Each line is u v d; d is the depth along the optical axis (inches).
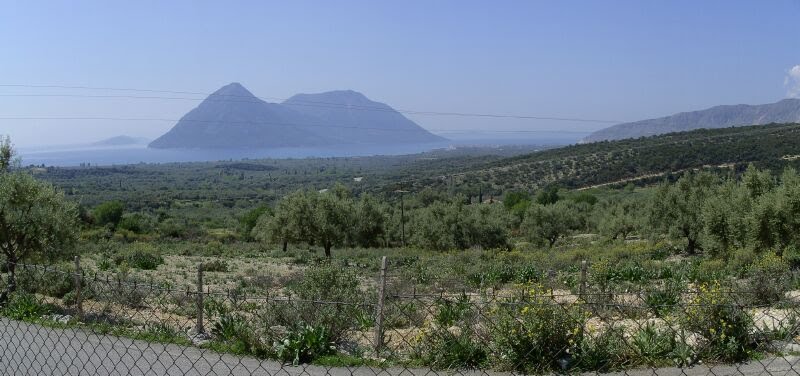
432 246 2039.9
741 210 1061.8
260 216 2731.3
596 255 1369.3
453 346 282.8
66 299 470.3
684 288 511.8
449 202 2539.4
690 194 1552.7
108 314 410.9
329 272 458.9
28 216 532.4
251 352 334.0
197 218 4456.2
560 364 262.2
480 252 1573.6
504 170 5634.8
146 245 1956.2
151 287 265.0
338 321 349.1
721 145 3895.2
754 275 474.0
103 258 1234.0
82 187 7647.6
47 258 548.4
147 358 316.2
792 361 257.8
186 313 468.1
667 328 287.0
